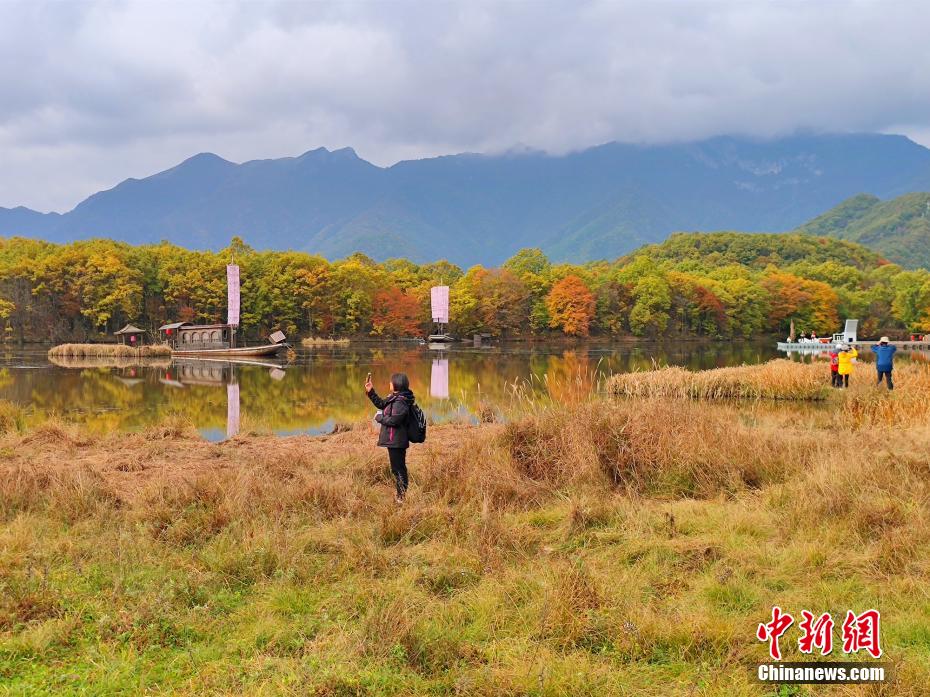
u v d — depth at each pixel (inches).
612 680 170.2
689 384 1011.9
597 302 4065.0
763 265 6338.6
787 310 4308.6
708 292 4124.0
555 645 187.3
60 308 3230.8
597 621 194.9
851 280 5128.0
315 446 519.2
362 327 3816.4
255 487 333.4
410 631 187.8
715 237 7135.8
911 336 3757.4
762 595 219.3
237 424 754.8
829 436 438.6
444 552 254.7
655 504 327.6
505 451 386.9
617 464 366.3
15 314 3058.6
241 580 231.9
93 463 440.8
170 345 2453.2
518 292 3983.8
